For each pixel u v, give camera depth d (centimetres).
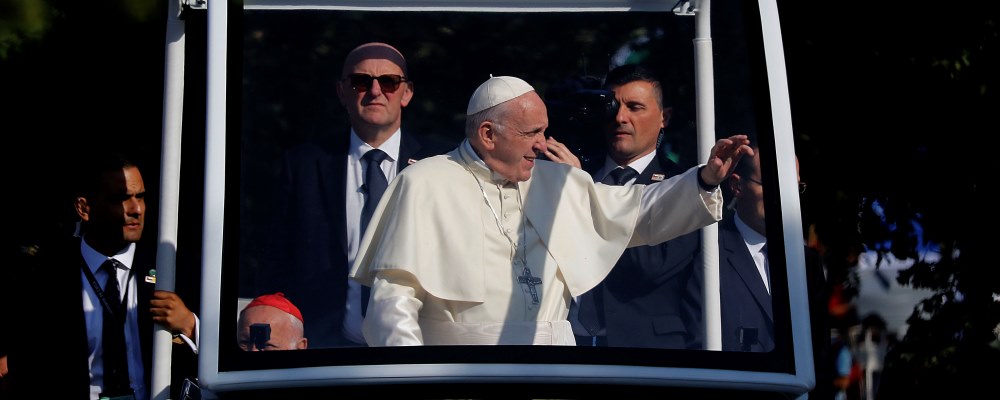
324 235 1438
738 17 1516
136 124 2469
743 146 1488
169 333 1728
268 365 1399
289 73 1461
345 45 1481
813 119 2505
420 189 1471
